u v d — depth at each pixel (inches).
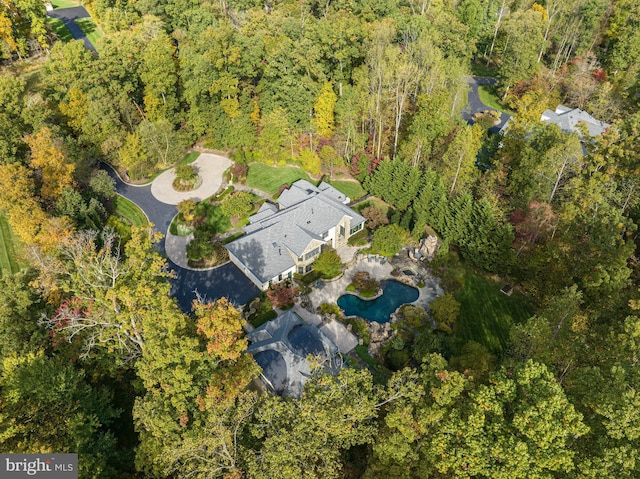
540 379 1048.8
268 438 1168.8
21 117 2630.4
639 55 3673.7
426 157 2783.0
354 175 3031.5
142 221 2664.9
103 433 1523.1
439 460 1104.8
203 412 1279.5
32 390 1393.9
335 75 3275.1
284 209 2519.7
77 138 2974.9
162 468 1291.8
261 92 3309.5
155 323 1348.4
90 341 1558.8
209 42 3014.3
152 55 2945.4
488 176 2475.4
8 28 3395.7
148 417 1262.3
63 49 2802.7
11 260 2281.0
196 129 3193.9
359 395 1205.7
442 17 3791.8
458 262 2404.0
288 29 3467.0
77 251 1822.1
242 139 3147.1
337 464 1162.6
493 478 977.5
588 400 1110.4
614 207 2001.7
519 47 3634.4
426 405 1180.5
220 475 1214.3
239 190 2915.8
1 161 2333.9
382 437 1215.6
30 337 1625.2
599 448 1026.7
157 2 4052.7
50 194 2267.5
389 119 3102.9
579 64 3909.9
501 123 3609.7
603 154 2258.9
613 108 3417.8
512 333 1450.5
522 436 1003.3
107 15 3978.8
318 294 2241.6
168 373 1285.7
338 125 3193.9
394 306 2185.0
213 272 2352.4
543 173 2160.4
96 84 2856.8
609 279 1738.4
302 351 1814.7
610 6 4195.4
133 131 3129.9
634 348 1218.0
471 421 1034.1
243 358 1390.3
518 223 2180.1
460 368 1630.2
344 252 2474.2
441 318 2031.3
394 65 2913.4
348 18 3464.6
